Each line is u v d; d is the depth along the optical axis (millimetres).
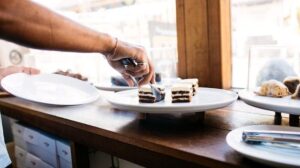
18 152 1151
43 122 882
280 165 367
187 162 494
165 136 575
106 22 1594
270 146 425
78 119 737
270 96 667
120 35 1520
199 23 1057
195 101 684
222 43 1018
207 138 551
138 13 1449
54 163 917
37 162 1017
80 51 591
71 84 1105
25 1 461
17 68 1230
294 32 1005
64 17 540
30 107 932
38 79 1120
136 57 738
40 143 966
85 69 1655
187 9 1084
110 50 675
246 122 650
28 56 1796
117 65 769
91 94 1018
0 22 431
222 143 519
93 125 672
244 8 1069
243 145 435
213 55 1043
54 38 511
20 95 911
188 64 1133
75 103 892
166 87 854
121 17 1534
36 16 474
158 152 534
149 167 570
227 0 1018
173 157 518
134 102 692
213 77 1062
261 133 438
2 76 1145
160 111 588
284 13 1019
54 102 890
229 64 1072
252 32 1075
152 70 816
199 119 659
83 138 733
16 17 447
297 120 587
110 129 635
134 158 599
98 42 619
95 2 1658
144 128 637
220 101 620
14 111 1034
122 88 985
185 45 1126
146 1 1396
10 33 452
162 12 1312
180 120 688
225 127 620
